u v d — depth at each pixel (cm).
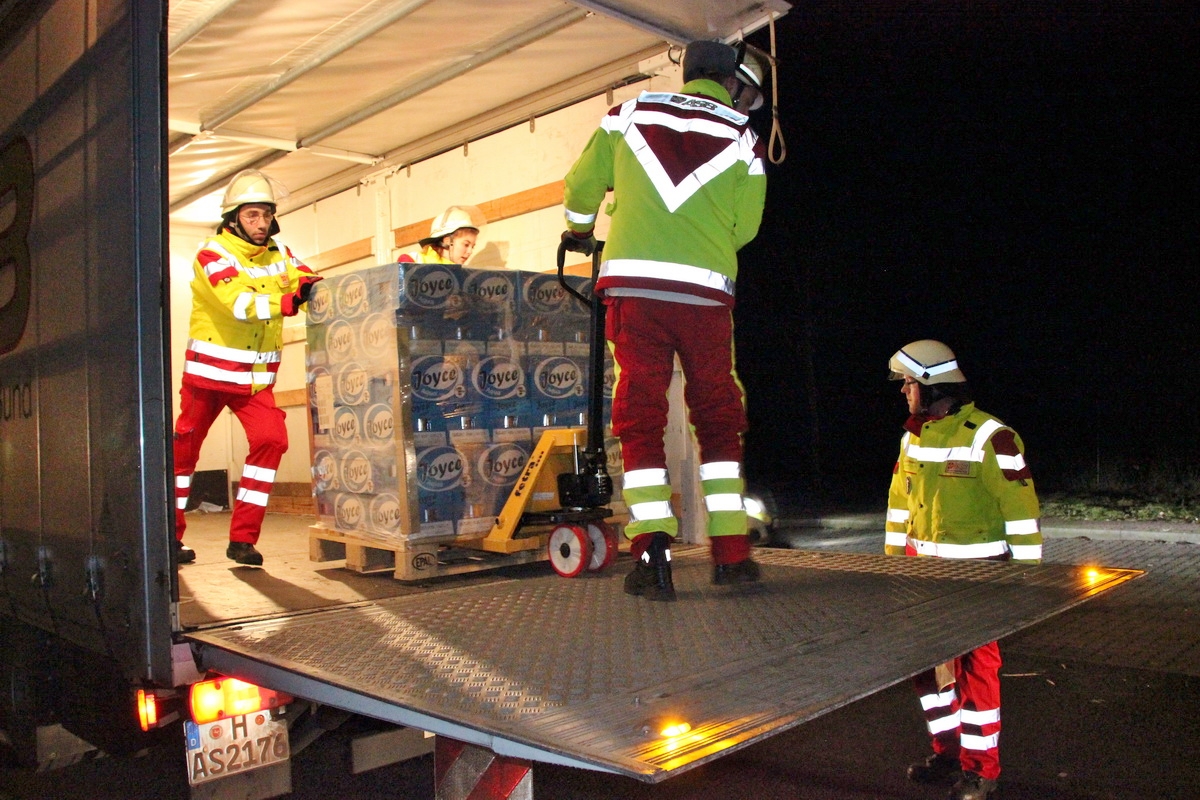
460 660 248
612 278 333
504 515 427
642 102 341
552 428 462
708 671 229
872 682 217
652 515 330
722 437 347
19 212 387
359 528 439
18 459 387
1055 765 460
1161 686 583
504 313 449
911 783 451
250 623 308
